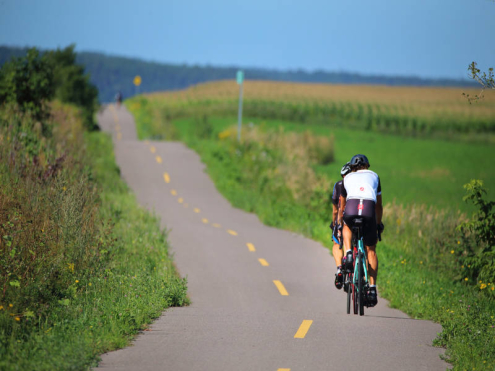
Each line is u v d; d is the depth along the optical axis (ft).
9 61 313.53
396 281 174.70
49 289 118.93
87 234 152.25
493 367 83.76
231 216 325.42
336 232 113.91
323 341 96.02
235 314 121.90
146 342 93.04
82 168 270.67
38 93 315.58
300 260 214.28
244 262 205.36
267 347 90.99
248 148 513.45
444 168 617.21
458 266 211.20
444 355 90.07
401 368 81.41
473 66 107.76
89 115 650.43
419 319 131.85
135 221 237.86
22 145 228.02
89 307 109.70
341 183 110.63
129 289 127.34
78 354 77.82
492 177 554.87
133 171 442.09
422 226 257.14
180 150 544.21
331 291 167.32
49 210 151.53
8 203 142.00
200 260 203.41
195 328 104.68
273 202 352.90
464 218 253.44
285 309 139.33
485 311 135.54
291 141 571.28
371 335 102.06
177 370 77.36
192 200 369.30
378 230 110.11
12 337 83.25
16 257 119.75
